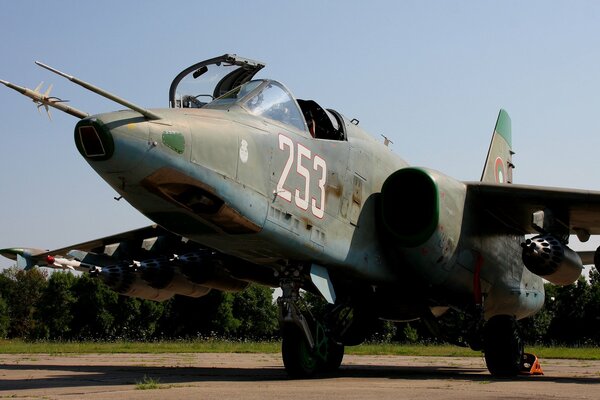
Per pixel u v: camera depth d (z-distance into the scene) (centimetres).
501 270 1202
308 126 1018
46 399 617
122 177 750
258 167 860
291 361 966
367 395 656
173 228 876
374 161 1098
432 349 2466
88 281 5847
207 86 1101
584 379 983
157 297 1277
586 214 1102
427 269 1073
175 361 1489
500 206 1138
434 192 1024
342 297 1127
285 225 900
